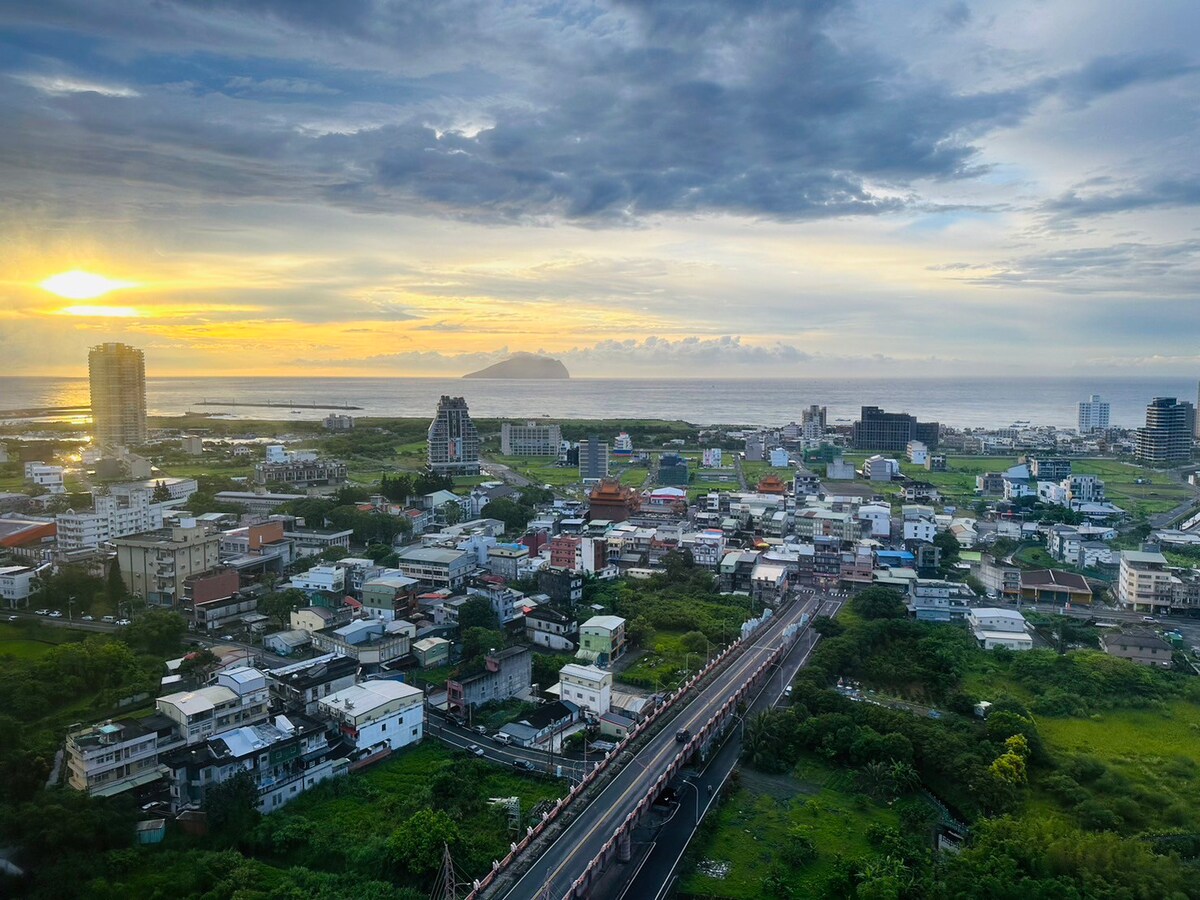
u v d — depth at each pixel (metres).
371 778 112.50
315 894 87.38
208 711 109.44
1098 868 92.00
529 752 121.19
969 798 111.44
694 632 167.88
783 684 145.38
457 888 88.31
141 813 99.25
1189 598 190.38
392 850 93.25
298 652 153.25
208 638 164.00
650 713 128.12
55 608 173.12
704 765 119.94
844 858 98.12
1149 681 143.88
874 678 150.25
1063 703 136.88
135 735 103.88
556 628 166.62
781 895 92.31
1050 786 112.00
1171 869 91.69
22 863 88.69
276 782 104.94
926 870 95.88
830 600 197.38
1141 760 119.38
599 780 106.12
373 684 125.56
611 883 93.38
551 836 93.38
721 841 102.19
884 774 113.81
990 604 197.25
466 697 131.38
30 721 120.12
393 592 171.00
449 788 108.19
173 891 87.44
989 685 147.38
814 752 123.00
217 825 97.38
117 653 136.62
